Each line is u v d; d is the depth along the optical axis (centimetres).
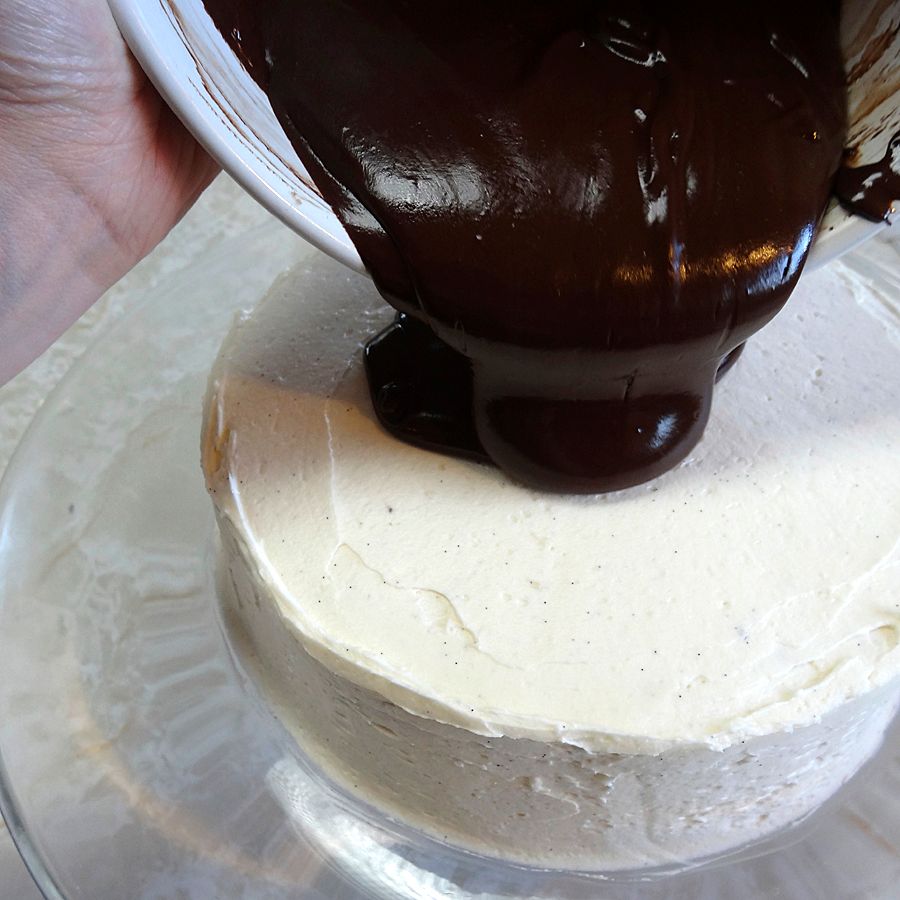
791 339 32
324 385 31
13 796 31
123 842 30
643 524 28
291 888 30
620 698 25
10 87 26
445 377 29
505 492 29
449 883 30
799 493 28
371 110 24
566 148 24
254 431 30
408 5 26
